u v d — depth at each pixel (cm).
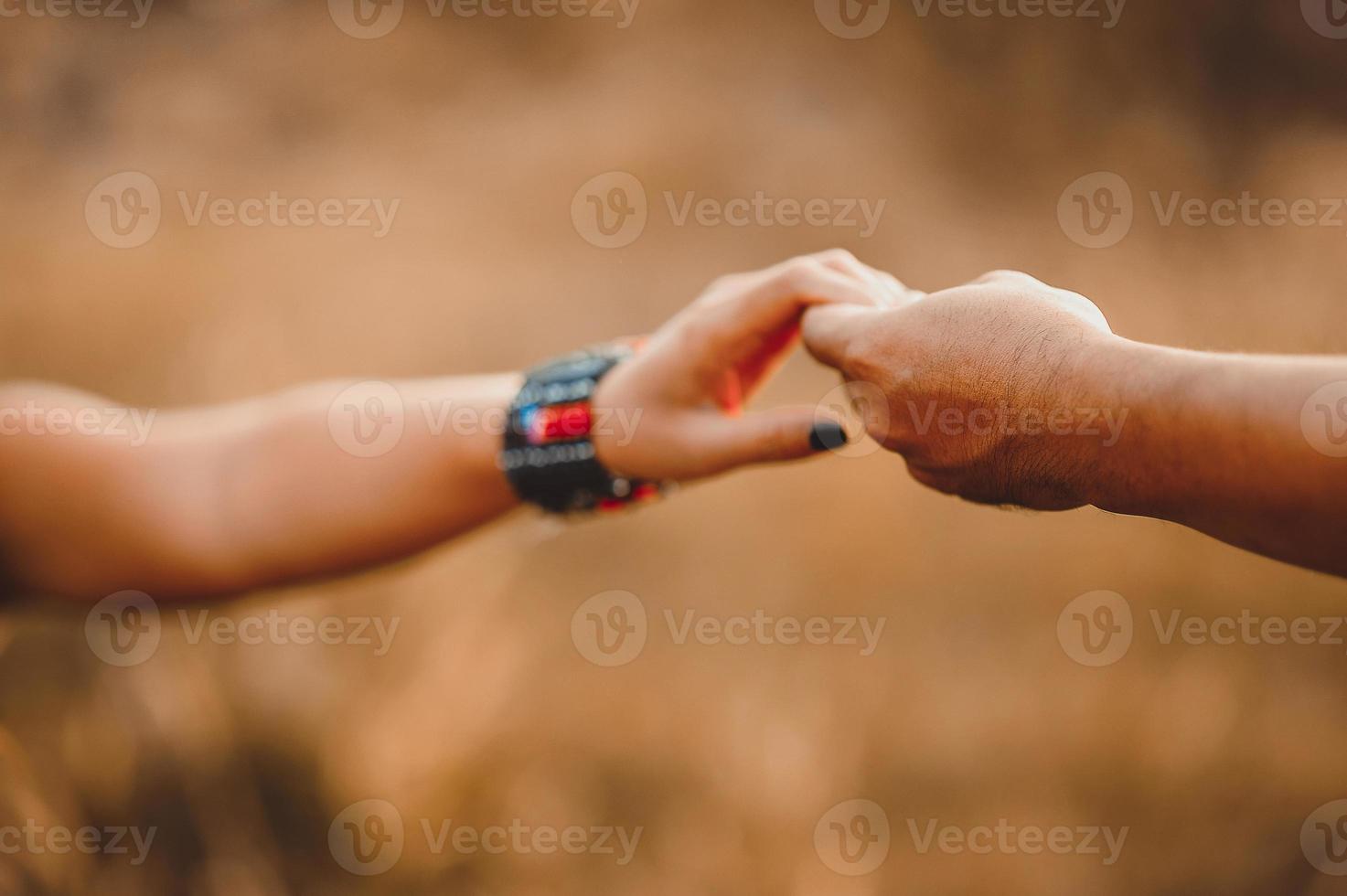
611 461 85
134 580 96
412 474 93
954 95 418
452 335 273
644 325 293
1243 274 278
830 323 65
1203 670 209
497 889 160
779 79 409
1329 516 38
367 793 162
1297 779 191
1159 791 189
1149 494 45
